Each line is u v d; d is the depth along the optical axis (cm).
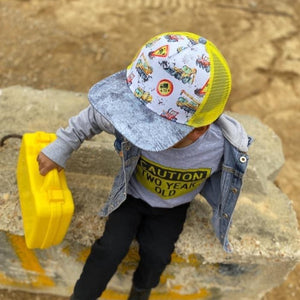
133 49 390
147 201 168
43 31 392
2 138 193
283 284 253
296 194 305
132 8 434
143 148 132
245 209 189
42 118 212
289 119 355
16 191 182
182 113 133
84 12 420
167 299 220
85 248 185
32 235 160
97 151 185
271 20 451
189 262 185
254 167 195
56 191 157
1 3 416
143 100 135
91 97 141
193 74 128
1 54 365
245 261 181
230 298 217
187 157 151
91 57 376
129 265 194
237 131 150
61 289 222
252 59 402
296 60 407
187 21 432
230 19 444
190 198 171
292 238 182
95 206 181
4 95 220
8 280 220
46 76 354
